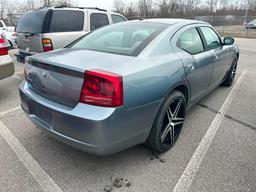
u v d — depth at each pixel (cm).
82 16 615
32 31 545
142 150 286
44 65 234
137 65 229
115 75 201
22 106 277
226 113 403
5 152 275
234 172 251
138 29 303
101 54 254
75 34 587
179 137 318
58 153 276
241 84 586
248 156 279
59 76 220
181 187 229
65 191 221
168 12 4353
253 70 771
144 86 223
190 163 264
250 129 346
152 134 257
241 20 3947
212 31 416
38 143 295
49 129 231
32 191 220
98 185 229
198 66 317
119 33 303
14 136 310
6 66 422
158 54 261
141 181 235
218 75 431
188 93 307
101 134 199
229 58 484
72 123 207
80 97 206
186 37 319
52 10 545
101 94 198
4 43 421
